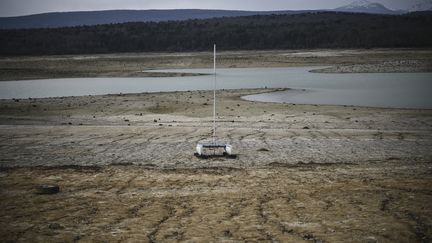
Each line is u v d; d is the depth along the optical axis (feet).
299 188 58.54
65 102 161.27
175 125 117.60
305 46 567.59
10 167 73.72
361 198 53.42
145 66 359.46
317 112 136.98
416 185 59.31
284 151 85.51
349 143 92.53
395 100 164.96
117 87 223.30
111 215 48.37
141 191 58.03
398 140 95.35
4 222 46.37
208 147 82.02
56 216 48.24
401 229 42.88
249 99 169.17
